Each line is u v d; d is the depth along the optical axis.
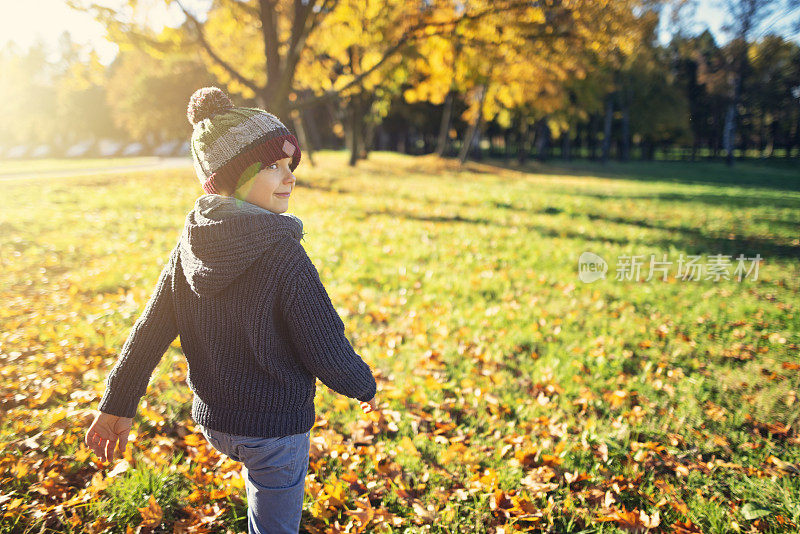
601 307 5.40
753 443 2.98
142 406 2.97
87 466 2.47
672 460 2.80
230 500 2.30
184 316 1.43
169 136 40.66
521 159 39.38
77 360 3.49
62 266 5.89
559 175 29.48
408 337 4.43
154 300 1.49
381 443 2.84
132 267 5.77
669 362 4.09
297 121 23.09
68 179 13.64
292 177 1.45
